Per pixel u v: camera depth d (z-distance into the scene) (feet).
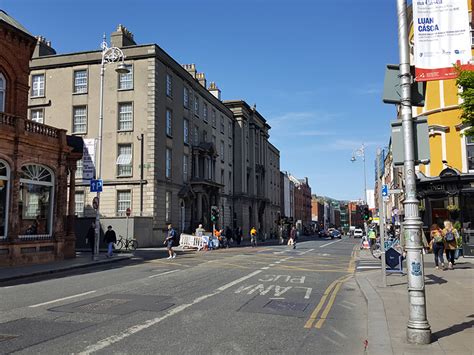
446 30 24.48
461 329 23.43
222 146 179.52
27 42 76.02
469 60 24.30
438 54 24.44
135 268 60.70
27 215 66.90
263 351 20.71
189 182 141.90
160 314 28.66
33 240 66.18
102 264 68.69
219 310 30.27
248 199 199.41
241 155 194.08
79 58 125.59
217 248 116.67
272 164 258.37
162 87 126.11
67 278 49.98
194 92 151.94
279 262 71.20
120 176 119.34
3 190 62.34
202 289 40.16
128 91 121.90
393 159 22.27
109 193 119.75
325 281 47.14
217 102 174.60
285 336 23.52
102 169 120.67
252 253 95.40
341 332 24.53
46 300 34.22
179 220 134.31
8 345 21.26
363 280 45.78
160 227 120.06
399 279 45.73
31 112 128.06
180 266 63.41
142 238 111.65
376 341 21.31
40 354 19.84
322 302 34.09
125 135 120.78
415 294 21.06
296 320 27.48
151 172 117.80
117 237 108.78
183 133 140.15
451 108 84.33
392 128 22.49
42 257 67.51
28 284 45.27
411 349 19.79
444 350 19.56
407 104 22.00
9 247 61.77
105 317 27.66
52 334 23.36
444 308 29.48
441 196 84.17
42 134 69.15
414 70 24.62
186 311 29.76
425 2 24.70
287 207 314.96
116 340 22.26
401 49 22.36
